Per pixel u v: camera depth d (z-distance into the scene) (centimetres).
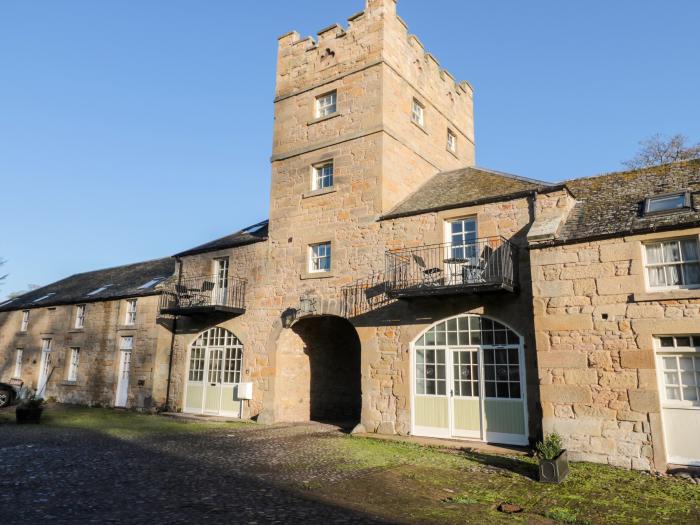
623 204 966
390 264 1230
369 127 1373
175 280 1762
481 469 795
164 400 1653
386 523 531
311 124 1507
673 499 632
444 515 565
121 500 587
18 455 858
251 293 1509
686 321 786
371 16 1456
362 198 1335
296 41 1622
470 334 1082
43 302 2269
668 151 2211
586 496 646
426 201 1300
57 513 534
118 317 1881
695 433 768
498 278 1012
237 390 1479
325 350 1566
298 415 1441
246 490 643
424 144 1552
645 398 797
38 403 1343
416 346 1148
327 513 555
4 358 2380
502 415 1012
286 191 1507
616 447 806
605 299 859
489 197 1116
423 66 1612
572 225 955
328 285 1336
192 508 559
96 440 1036
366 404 1187
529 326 1003
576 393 854
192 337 1645
